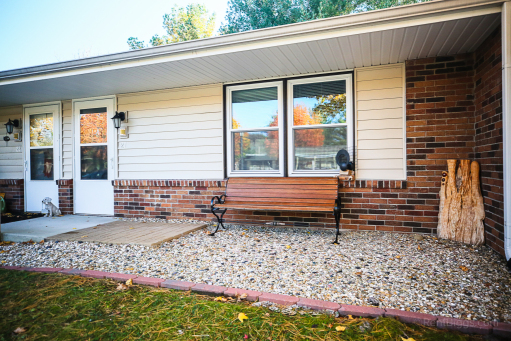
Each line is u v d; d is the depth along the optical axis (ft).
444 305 8.64
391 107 16.61
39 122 25.49
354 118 17.30
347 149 17.56
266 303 9.11
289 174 18.71
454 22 11.70
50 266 12.70
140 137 22.17
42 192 25.38
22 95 22.67
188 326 7.95
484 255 12.59
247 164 19.86
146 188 21.74
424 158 15.76
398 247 13.87
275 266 11.98
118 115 21.97
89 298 9.53
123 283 10.78
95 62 16.88
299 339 7.29
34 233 17.20
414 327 7.72
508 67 10.68
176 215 20.98
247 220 19.17
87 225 19.52
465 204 14.46
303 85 18.48
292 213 18.24
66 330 7.77
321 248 14.05
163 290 10.16
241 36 14.08
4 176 26.84
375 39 13.30
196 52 15.21
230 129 20.03
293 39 13.55
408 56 15.49
